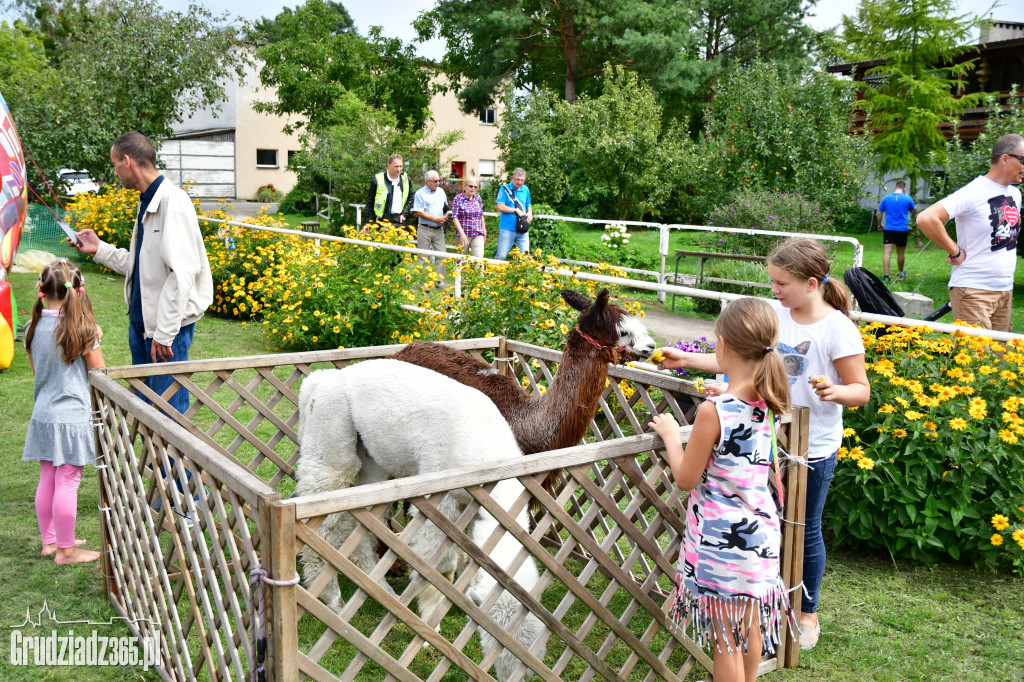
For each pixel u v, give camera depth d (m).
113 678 3.36
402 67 34.28
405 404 3.49
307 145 30.61
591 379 3.80
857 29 23.81
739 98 19.39
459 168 40.28
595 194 25.80
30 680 3.30
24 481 5.30
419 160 24.23
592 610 2.96
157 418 3.04
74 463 4.20
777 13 33.25
